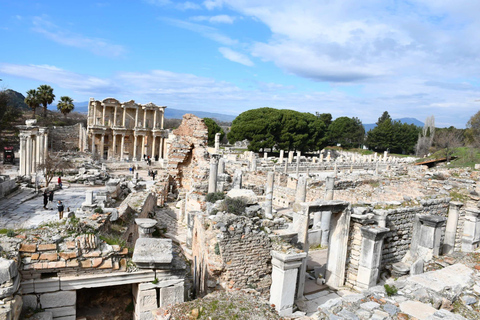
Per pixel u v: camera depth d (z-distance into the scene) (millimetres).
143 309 10266
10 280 8289
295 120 98438
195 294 14523
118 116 95312
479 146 70000
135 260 10000
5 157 64688
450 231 22188
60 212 26469
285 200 32938
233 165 52062
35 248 9445
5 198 35500
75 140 91000
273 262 13055
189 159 33938
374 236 16328
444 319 9344
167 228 24391
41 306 9328
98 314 10844
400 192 30391
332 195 25703
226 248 13234
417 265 16766
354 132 130875
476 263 14641
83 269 9727
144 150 98938
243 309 9469
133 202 23891
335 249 17375
